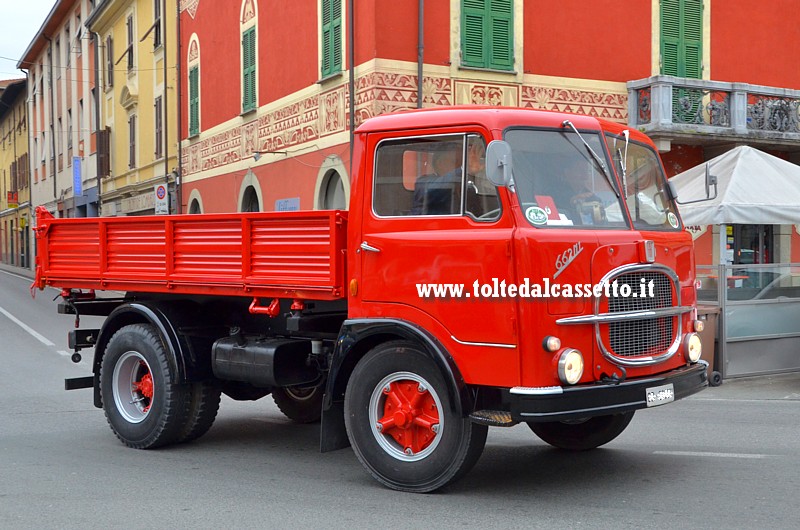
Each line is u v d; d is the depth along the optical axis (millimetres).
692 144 19172
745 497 5801
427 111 6152
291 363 7004
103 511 5754
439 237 5898
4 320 20828
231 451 7703
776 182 12320
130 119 33844
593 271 5730
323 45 18703
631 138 6602
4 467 7102
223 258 7242
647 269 6000
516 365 5551
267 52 21672
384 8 16609
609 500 5812
